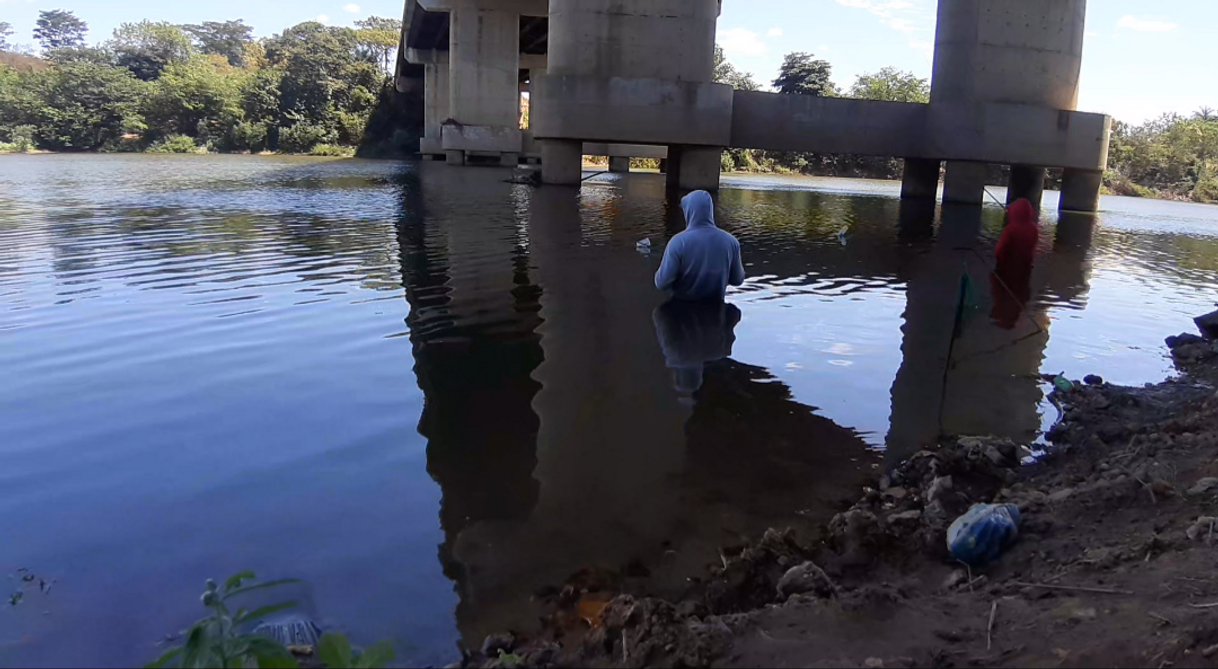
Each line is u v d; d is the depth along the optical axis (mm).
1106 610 3197
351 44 82500
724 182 37156
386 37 84938
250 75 73500
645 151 41656
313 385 6266
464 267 10945
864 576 3932
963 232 17219
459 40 41062
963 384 6777
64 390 6105
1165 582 3354
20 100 63969
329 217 16469
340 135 70438
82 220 15398
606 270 10906
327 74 71625
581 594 3748
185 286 9562
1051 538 4086
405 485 4707
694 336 7895
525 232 14469
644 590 3809
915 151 24500
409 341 7434
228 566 3855
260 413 5699
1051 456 5438
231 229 14391
